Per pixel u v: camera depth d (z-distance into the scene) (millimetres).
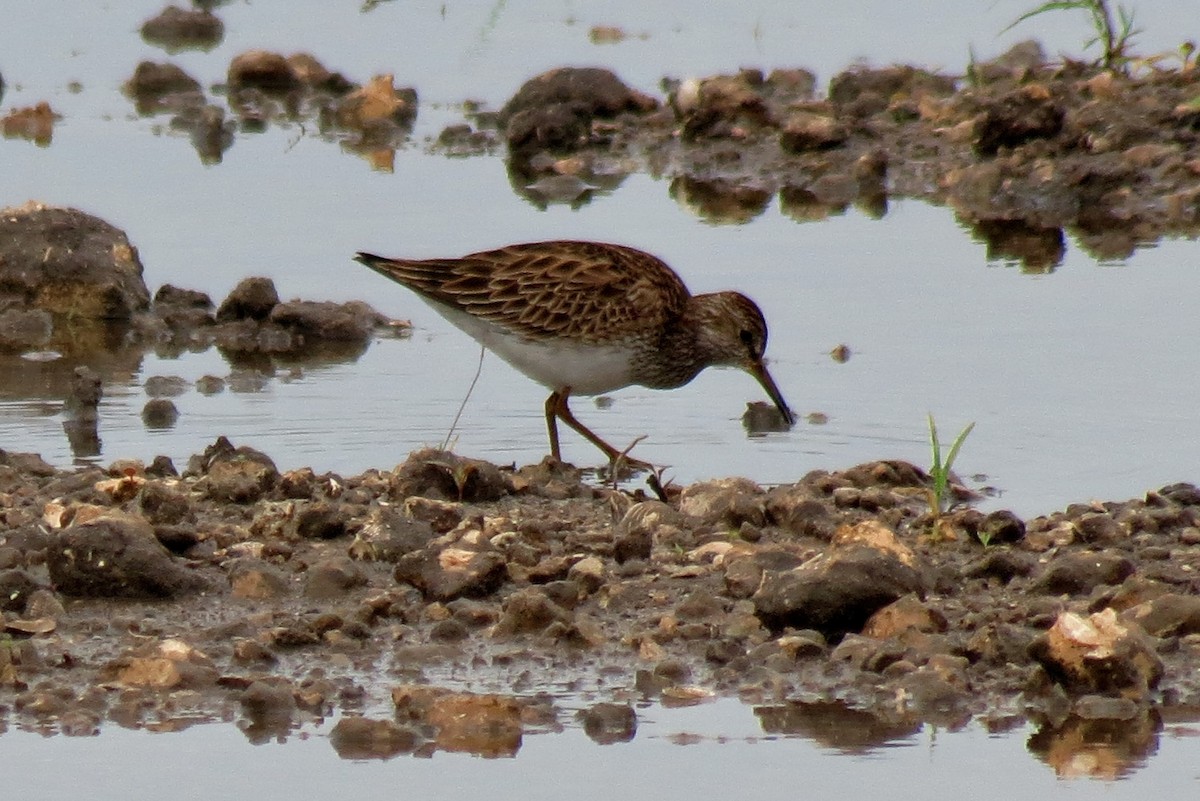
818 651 10320
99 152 23734
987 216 21141
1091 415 15148
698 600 10875
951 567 11344
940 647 10266
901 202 21766
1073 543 11961
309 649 10500
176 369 17281
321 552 11961
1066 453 14320
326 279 19375
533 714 9727
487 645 10562
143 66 26719
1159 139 22344
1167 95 23234
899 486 13508
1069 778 9031
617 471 14062
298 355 17766
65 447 14734
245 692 9852
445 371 17141
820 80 25906
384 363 17406
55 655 10305
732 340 15281
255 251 20125
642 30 29047
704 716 9742
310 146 24281
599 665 10328
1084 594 11078
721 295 15383
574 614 10844
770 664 10234
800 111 24438
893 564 10641
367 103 25281
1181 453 14227
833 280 18875
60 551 11125
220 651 10430
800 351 16969
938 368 16406
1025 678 10062
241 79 26812
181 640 10391
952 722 9656
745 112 24297
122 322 18703
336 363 17453
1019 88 22688
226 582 11430
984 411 15328
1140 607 10562
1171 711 9727
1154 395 15555
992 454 14336
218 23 29672
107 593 11141
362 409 15891
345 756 9344
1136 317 17578
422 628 10797
